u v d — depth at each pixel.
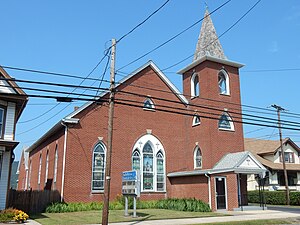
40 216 22.22
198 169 31.33
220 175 26.98
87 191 27.42
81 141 28.05
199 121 32.09
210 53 33.06
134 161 30.27
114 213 23.69
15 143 21.72
